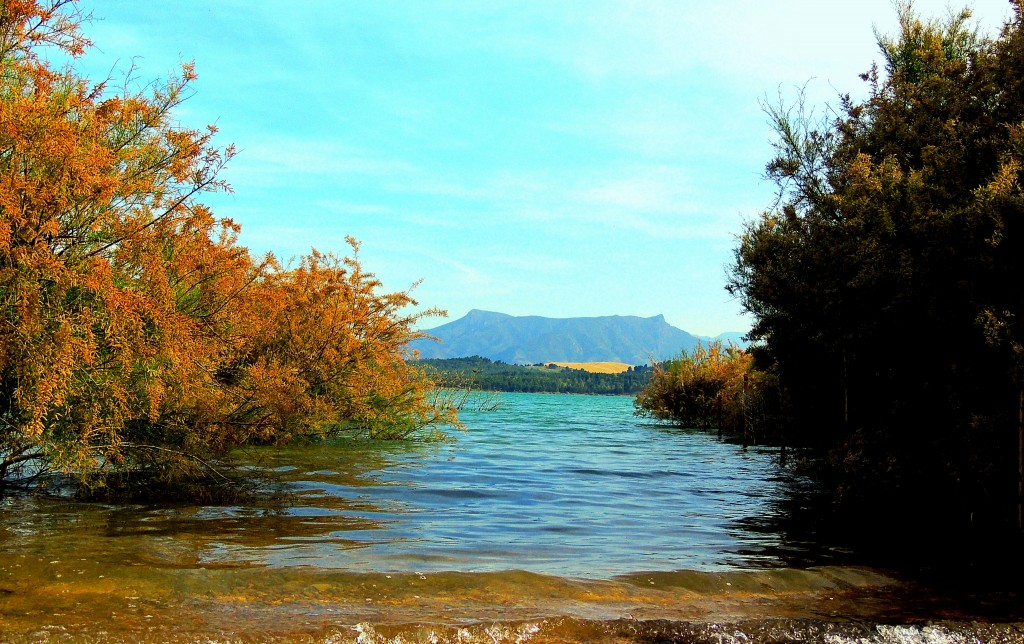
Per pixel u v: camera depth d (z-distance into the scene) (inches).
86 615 184.9
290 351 605.6
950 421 346.6
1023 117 324.5
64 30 310.2
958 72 370.0
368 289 710.5
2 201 270.2
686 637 193.9
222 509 351.9
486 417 1596.9
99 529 290.5
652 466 650.2
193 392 372.8
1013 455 309.4
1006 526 313.1
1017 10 345.1
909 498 365.7
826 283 423.5
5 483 368.8
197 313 393.4
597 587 236.2
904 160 384.5
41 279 292.2
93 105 317.7
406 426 807.7
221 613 193.0
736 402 1062.4
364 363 709.3
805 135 531.8
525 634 190.4
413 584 228.2
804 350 509.7
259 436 533.0
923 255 323.9
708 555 293.9
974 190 323.6
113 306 300.7
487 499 424.8
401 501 402.3
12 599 194.2
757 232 558.3
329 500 393.1
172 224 350.9
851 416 451.2
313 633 180.1
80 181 285.7
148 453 367.9
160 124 343.6
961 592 247.4
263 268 448.8
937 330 337.7
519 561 270.5
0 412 318.3
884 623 208.4
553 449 800.9
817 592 243.4
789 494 489.7
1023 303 297.3
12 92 305.1
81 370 314.5
